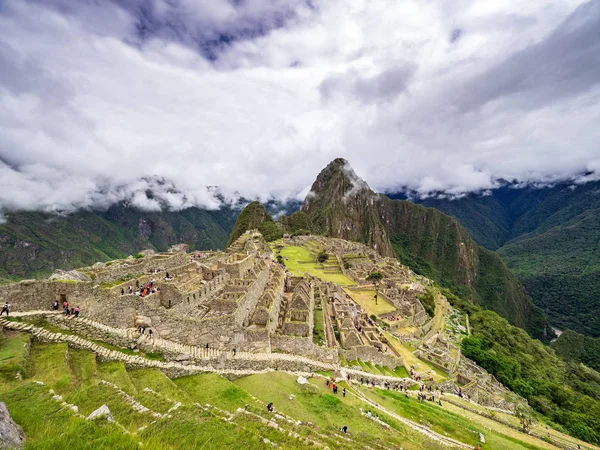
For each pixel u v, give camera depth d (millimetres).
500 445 32438
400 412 33688
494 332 106250
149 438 14617
